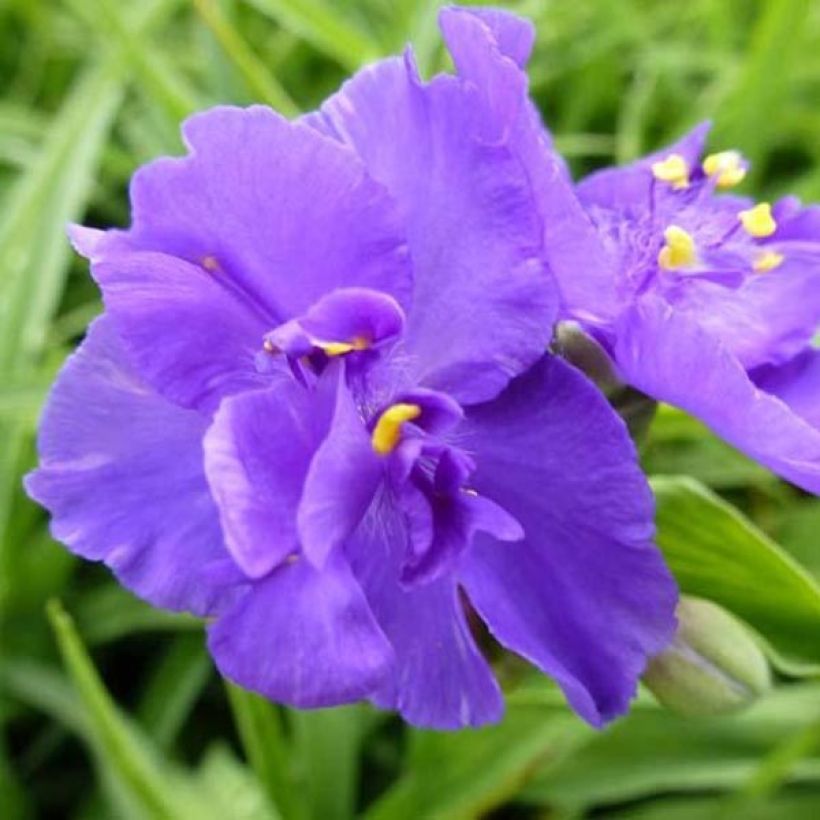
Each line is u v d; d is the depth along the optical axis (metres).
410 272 0.11
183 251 0.11
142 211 0.11
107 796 0.18
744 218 0.12
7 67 0.29
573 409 0.11
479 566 0.11
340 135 0.11
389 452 0.11
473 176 0.11
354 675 0.10
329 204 0.11
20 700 0.20
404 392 0.11
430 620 0.11
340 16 0.26
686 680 0.13
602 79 0.26
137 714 0.19
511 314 0.11
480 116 0.11
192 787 0.17
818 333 0.14
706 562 0.14
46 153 0.21
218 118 0.11
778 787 0.18
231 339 0.11
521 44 0.11
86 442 0.11
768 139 0.23
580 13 0.27
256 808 0.17
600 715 0.11
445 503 0.11
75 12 0.27
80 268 0.23
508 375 0.11
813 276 0.12
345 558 0.11
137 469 0.11
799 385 0.12
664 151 0.14
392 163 0.11
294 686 0.10
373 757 0.19
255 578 0.10
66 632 0.15
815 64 0.26
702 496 0.14
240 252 0.11
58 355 0.19
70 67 0.28
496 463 0.11
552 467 0.11
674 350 0.11
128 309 0.11
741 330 0.12
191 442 0.11
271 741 0.17
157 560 0.11
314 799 0.17
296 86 0.27
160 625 0.19
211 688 0.20
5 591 0.19
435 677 0.11
